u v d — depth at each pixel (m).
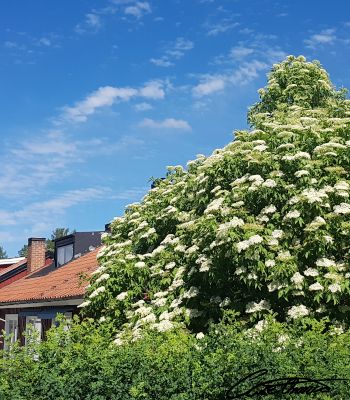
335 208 11.02
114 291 14.23
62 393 8.01
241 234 10.92
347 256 11.09
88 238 29.36
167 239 13.86
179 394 6.96
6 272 34.38
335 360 6.85
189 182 14.35
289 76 16.59
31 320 23.95
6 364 8.94
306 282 10.55
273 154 12.05
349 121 12.38
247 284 10.87
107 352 8.41
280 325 7.96
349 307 10.74
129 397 7.46
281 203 11.61
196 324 11.79
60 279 23.69
